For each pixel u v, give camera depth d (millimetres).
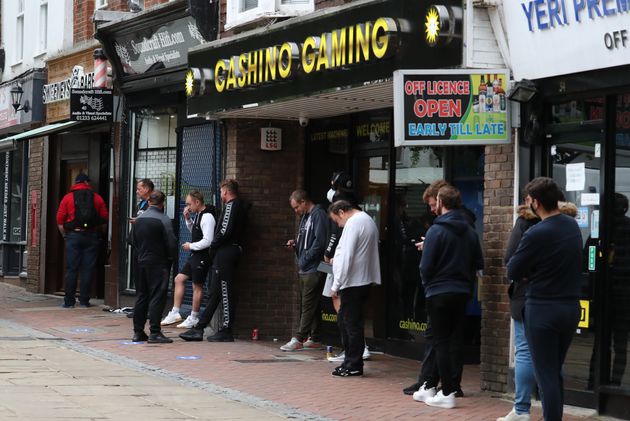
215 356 12984
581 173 10203
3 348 12945
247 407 9625
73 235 18672
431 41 10406
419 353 12922
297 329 15156
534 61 10195
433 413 9594
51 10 21766
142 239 13938
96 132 20062
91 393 9930
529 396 8992
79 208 18625
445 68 10453
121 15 18094
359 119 14195
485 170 10953
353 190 13375
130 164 18203
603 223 9953
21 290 22422
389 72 11102
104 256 20172
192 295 16219
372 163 14008
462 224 9844
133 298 17797
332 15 12086
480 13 10391
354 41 11617
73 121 18188
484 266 10695
